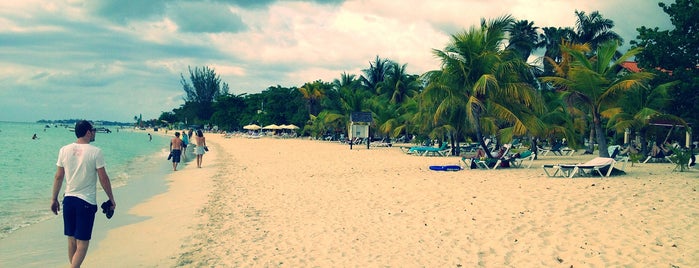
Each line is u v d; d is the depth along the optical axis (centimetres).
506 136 2372
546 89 3148
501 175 1333
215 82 14288
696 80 1892
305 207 966
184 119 14575
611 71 1725
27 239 782
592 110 1620
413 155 2500
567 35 4066
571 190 983
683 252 562
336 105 5503
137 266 617
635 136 3127
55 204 509
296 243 695
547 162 1905
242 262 613
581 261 551
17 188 1521
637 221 711
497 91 1770
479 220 768
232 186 1357
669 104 2034
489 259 579
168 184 1526
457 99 1839
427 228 742
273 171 1733
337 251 643
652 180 1135
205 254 661
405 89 5250
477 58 1781
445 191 1051
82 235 495
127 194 1316
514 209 827
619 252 573
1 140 5869
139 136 9575
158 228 847
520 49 4050
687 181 1112
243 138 7012
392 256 609
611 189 982
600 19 3988
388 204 945
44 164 2530
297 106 7869
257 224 834
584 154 2631
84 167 501
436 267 560
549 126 2219
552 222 727
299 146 3988
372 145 4125
